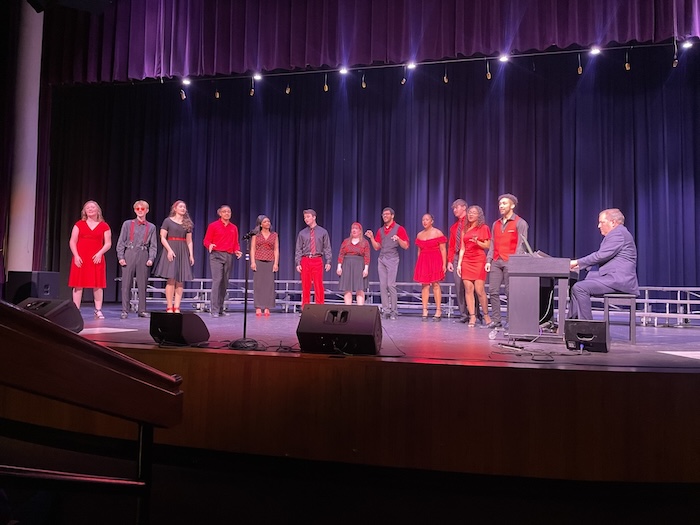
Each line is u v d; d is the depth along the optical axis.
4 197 7.25
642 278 8.11
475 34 6.44
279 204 9.40
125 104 9.73
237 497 2.71
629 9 6.10
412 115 8.99
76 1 5.77
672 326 6.40
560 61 8.52
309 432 2.83
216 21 7.05
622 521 2.47
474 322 5.47
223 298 6.63
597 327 3.31
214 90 9.65
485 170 8.70
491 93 8.75
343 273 6.71
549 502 2.61
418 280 6.51
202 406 2.97
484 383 2.66
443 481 2.77
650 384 2.55
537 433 2.61
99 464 3.04
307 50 6.80
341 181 9.17
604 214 4.45
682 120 8.13
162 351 3.05
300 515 2.57
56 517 2.15
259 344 3.34
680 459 2.53
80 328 3.87
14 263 6.80
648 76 8.27
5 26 7.21
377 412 2.76
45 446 3.18
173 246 5.83
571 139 8.46
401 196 9.00
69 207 9.52
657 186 8.14
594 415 2.57
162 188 9.68
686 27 5.98
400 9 6.63
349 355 2.96
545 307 4.83
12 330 0.81
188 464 3.02
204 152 9.65
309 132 9.36
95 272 5.65
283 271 9.30
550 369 2.61
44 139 7.78
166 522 2.54
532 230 8.49
